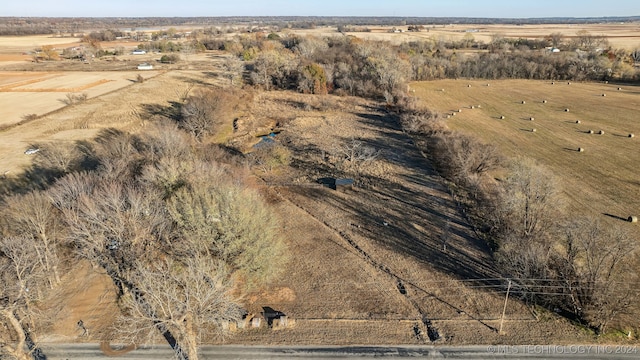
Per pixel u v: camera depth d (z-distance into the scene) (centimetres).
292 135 7794
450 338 3011
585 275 3222
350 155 6481
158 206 3597
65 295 3403
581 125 8306
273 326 3105
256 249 3212
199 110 7619
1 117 7844
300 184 5644
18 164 5644
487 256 4028
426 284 3622
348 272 3784
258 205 3675
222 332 2984
